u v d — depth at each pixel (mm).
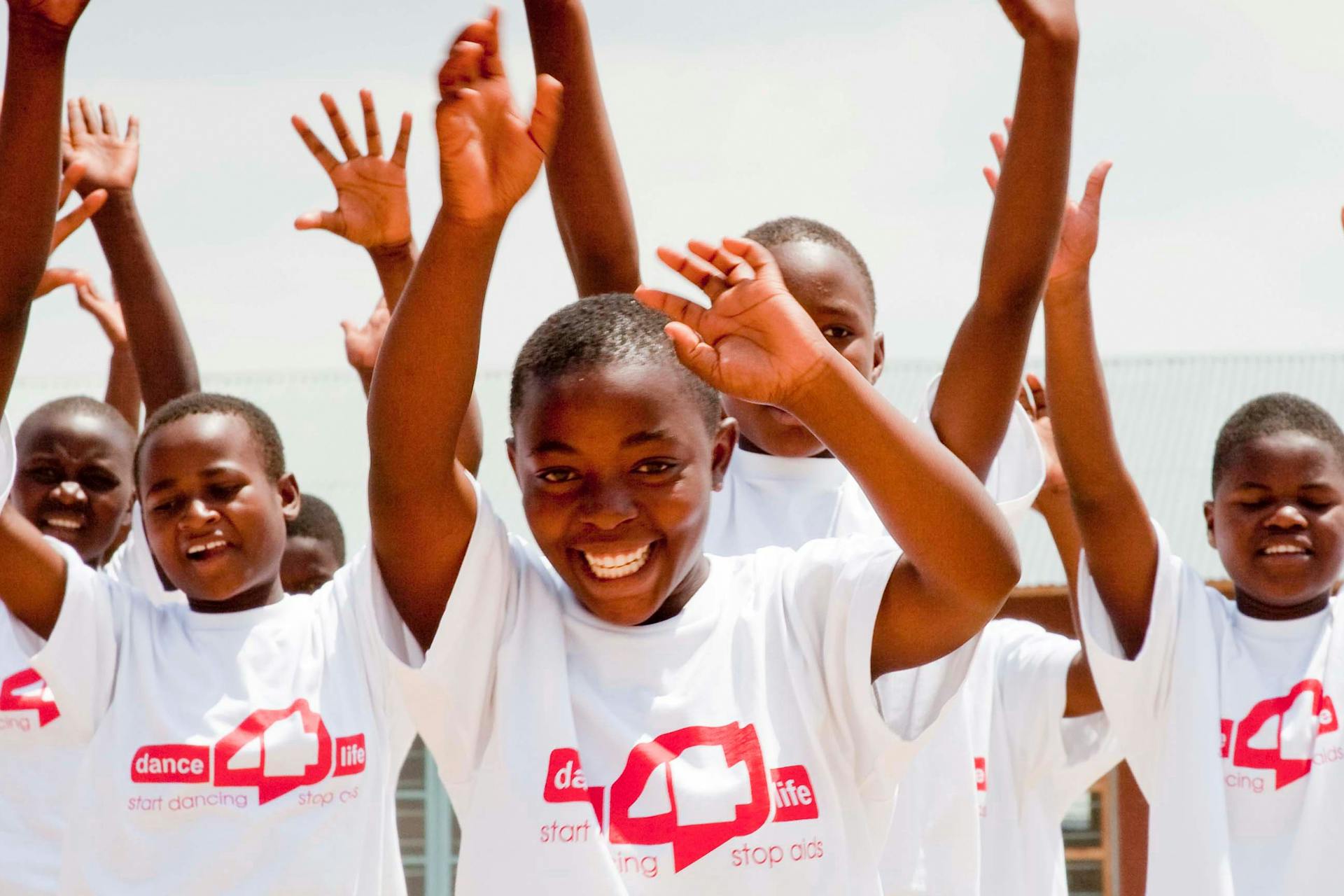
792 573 3436
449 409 3064
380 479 3143
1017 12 3547
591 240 4535
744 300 2895
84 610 4426
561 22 4441
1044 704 5211
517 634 3322
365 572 3443
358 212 4285
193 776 4297
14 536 4312
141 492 4727
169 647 4547
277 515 4785
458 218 2938
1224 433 5148
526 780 3162
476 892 3160
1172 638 4723
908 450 2936
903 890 4246
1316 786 4570
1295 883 4492
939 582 3061
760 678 3279
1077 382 4434
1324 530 4895
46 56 3311
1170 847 4543
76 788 4359
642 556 3188
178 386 5555
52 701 5246
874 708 3250
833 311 4484
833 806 3205
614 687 3264
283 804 4293
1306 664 4801
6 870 5109
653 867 3094
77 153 5551
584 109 4473
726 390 2916
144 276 5574
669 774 3152
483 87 2928
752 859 3109
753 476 4566
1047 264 3615
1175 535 13953
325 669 4492
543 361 3201
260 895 4191
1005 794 5051
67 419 5965
